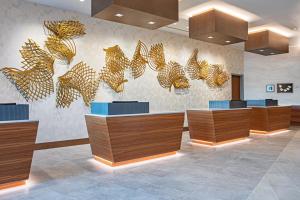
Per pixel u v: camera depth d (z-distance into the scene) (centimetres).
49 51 681
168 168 478
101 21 782
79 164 511
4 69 612
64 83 703
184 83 1020
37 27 664
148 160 538
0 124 357
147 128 527
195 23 765
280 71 1253
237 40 822
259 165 496
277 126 973
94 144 531
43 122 670
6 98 616
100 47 778
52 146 685
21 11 641
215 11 715
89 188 375
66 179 417
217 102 786
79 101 735
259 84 1312
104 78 783
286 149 651
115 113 489
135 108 519
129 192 359
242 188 372
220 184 389
